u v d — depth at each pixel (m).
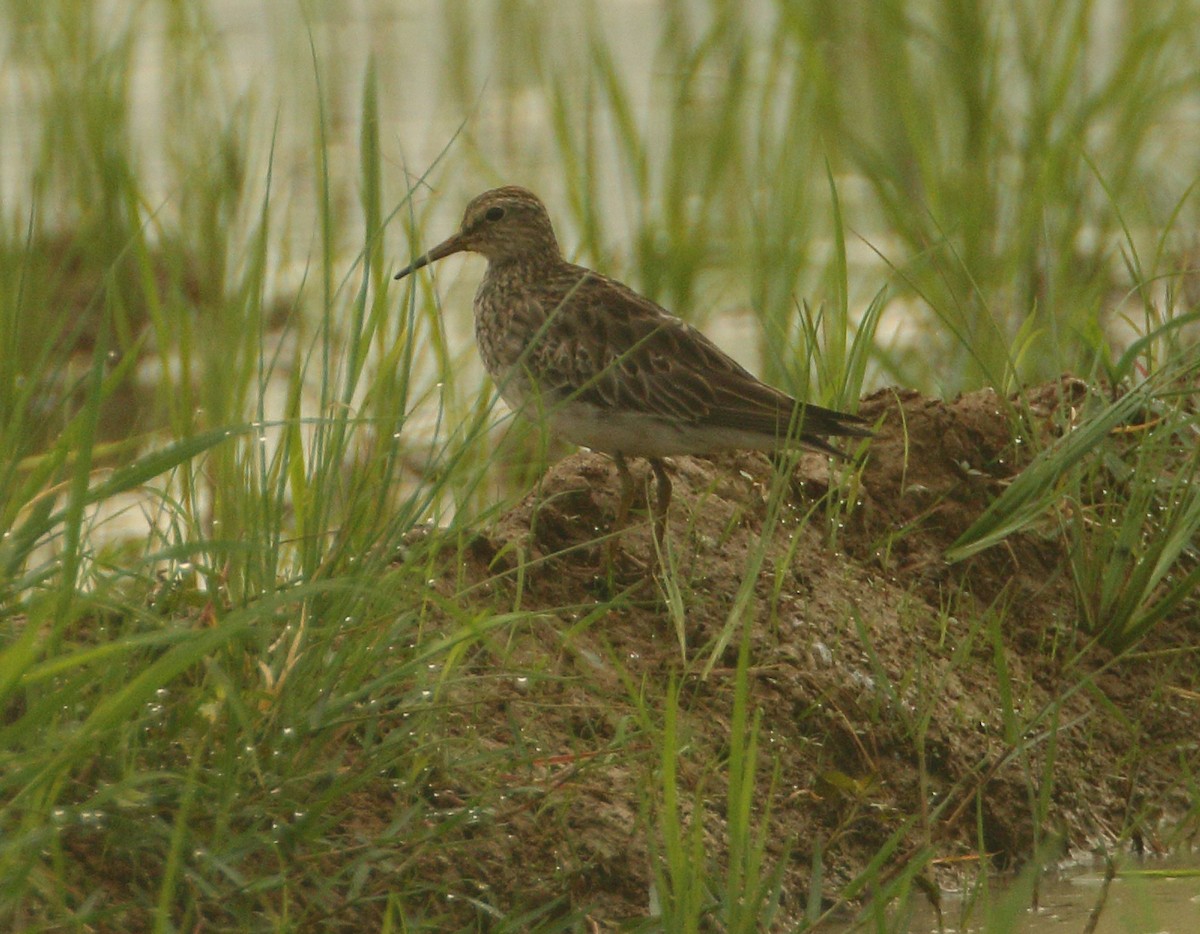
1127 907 9.29
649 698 9.73
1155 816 10.41
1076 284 16.86
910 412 12.06
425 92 25.70
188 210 18.61
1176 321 12.01
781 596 10.59
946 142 20.23
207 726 8.16
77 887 7.62
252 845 7.85
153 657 8.49
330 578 9.03
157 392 15.70
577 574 10.47
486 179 21.78
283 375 16.77
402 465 11.75
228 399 12.24
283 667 8.50
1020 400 12.25
